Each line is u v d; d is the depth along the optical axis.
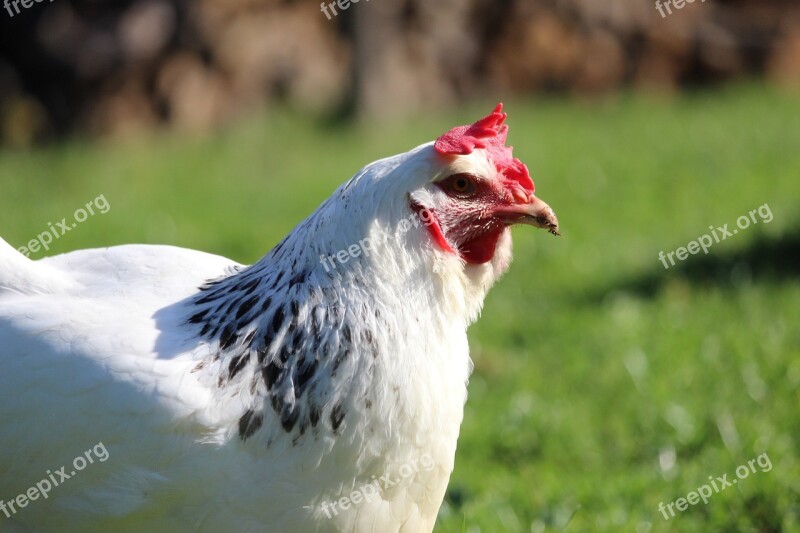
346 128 21.48
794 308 10.08
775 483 6.96
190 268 5.51
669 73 24.67
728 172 15.75
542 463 7.82
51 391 4.68
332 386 4.64
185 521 4.64
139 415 4.57
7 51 22.05
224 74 22.30
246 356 4.71
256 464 4.59
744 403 8.22
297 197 15.56
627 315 10.40
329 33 23.17
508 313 10.83
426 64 23.61
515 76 24.66
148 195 15.97
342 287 4.76
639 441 7.91
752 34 24.81
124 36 21.62
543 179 16.09
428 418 4.84
